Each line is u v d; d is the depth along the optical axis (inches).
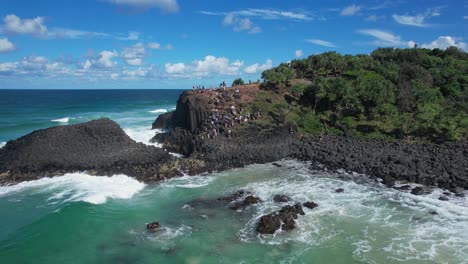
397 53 3412.9
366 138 2143.2
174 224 1139.3
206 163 1740.9
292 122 2230.6
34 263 913.5
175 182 1541.6
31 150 1694.1
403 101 2448.3
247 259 936.3
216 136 1988.2
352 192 1401.3
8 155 1701.5
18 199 1341.0
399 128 2222.0
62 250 975.6
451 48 3595.0
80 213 1187.3
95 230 1089.4
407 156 1790.1
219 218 1182.9
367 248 983.0
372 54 3619.6
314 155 1863.9
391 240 1024.9
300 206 1212.5
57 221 1123.9
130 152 1829.5
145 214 1213.7
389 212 1212.5
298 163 1818.4
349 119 2368.4
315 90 2522.1
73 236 1048.2
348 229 1092.5
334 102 2522.1
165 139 2203.5
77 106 5246.1
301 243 1013.2
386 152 1863.9
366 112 2453.2
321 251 969.5
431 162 1676.9
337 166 1721.2
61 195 1369.3
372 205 1273.4
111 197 1357.0
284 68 2866.6
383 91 2405.3
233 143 1937.7
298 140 2108.8
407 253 954.1
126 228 1109.1
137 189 1453.0
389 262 913.5
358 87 2480.3
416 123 2160.4
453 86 2741.1
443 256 938.1
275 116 2250.2
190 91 2519.7
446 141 2033.7
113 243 1017.5
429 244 1000.2
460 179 1462.8
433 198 1333.7
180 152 2021.4
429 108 2345.0
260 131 2037.4
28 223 1140.5
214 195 1387.8
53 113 4143.7
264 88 2647.6
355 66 3070.9
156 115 3841.0
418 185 1462.8
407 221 1144.8
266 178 1583.4
